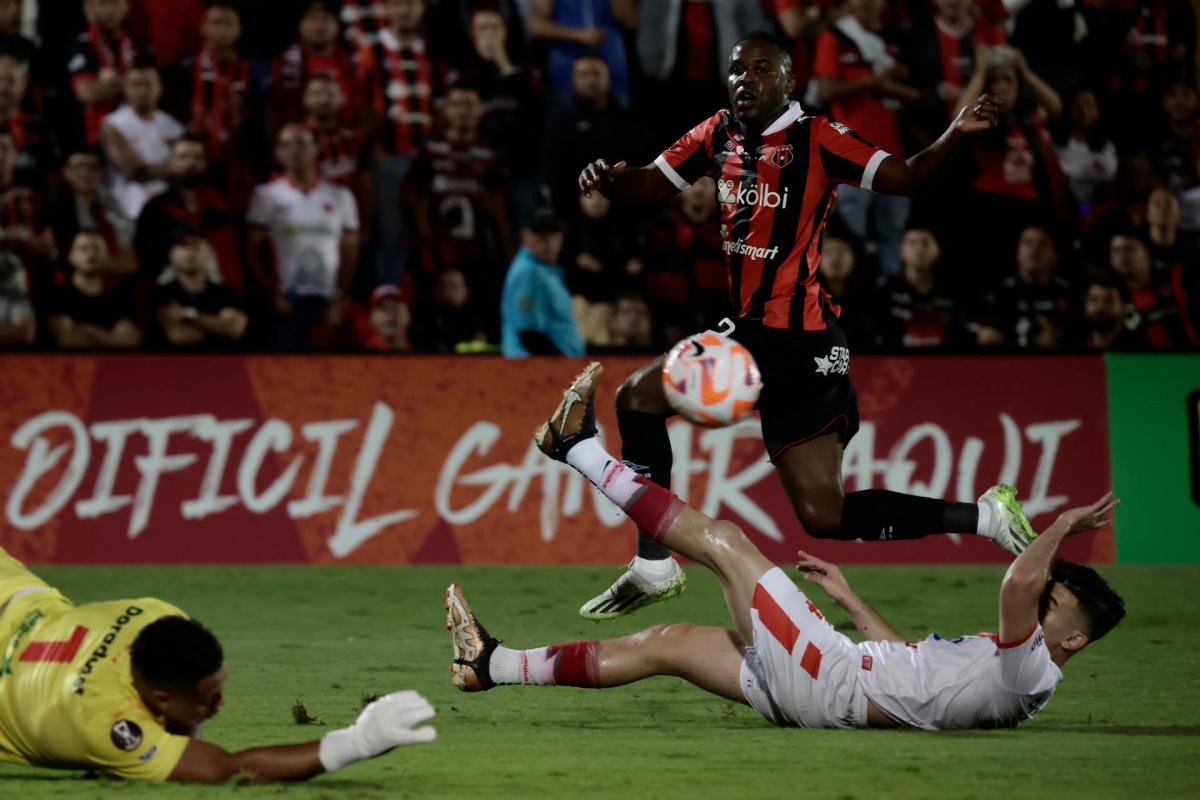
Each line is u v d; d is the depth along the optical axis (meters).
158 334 40.19
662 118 45.22
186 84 42.41
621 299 41.28
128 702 14.45
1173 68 47.34
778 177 20.31
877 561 38.56
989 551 39.06
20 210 40.88
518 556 37.81
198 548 37.34
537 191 43.88
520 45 44.56
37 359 37.28
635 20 45.22
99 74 42.09
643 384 20.94
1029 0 46.25
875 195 43.81
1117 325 44.06
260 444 37.62
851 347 38.16
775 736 17.84
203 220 41.41
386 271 43.06
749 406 18.94
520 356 38.22
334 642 27.12
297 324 41.62
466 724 19.08
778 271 20.56
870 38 44.41
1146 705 20.61
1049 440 38.34
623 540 37.91
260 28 44.41
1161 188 45.94
